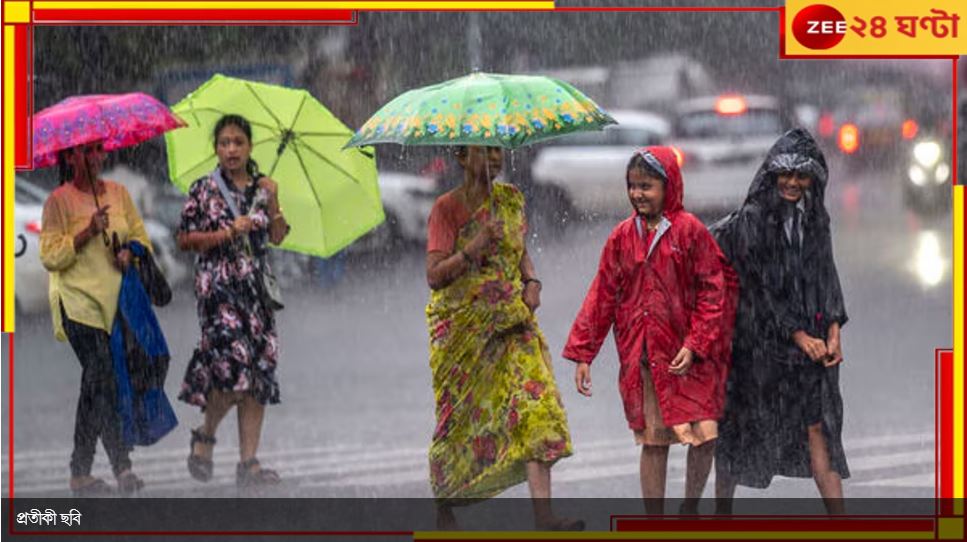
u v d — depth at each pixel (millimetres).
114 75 42875
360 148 17484
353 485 17016
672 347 13531
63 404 23500
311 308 33969
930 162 48406
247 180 16875
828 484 13750
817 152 13594
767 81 63656
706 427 13477
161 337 16719
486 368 13969
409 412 21609
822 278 13656
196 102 17547
